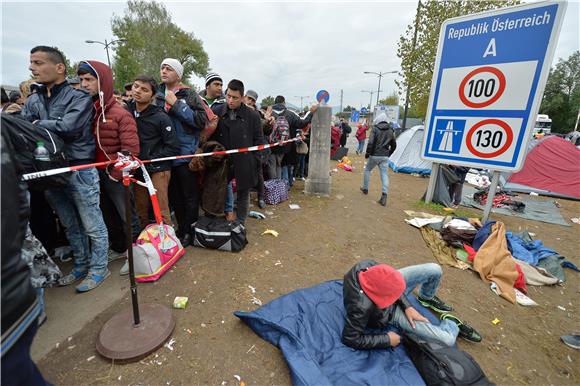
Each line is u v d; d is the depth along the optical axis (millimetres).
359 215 5184
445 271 3461
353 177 8766
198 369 1914
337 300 2580
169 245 3053
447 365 1824
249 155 3703
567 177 7590
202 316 2398
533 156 8094
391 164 10562
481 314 2732
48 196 2551
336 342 2129
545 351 2354
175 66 3275
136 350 1950
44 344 2035
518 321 2695
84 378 1807
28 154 1966
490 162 4480
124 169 1859
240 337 2205
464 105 4695
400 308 2254
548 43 3775
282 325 2137
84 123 2350
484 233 3777
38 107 2422
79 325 2225
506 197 6793
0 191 831
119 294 2613
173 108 3131
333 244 3951
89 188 2512
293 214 5008
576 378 2109
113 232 3234
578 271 3756
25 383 891
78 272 2787
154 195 2119
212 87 4113
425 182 8508
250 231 4152
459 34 4590
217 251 3494
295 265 3328
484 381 1799
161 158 3055
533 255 3832
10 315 826
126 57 28500
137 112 3049
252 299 2662
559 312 2900
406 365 1962
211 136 3752
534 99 3967
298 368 1819
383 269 1956
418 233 4547
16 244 875
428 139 5293
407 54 13555
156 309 2346
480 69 4426
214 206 3697
